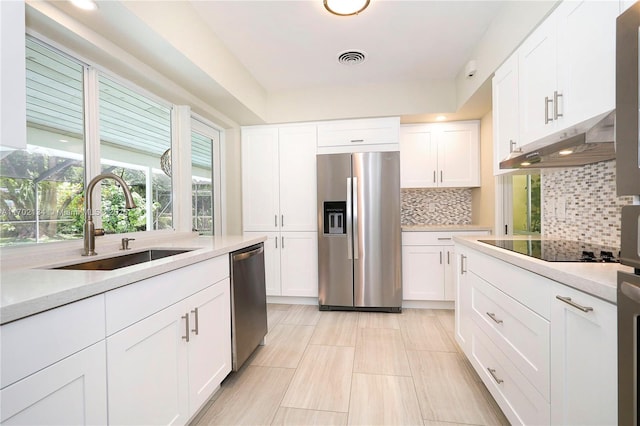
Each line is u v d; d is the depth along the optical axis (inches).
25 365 30.0
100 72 75.0
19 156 57.2
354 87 133.2
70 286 35.0
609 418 32.8
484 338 67.0
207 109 113.6
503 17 80.6
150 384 47.3
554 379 42.3
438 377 76.5
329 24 89.2
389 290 126.1
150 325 47.4
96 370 37.8
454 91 127.2
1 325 28.1
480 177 136.6
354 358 86.9
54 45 63.1
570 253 54.0
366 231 126.9
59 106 65.1
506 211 116.0
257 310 89.4
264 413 63.6
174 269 53.1
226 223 140.2
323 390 71.5
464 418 61.4
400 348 93.0
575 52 52.6
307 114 136.1
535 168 77.2
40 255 55.4
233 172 139.6
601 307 33.7
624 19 29.2
